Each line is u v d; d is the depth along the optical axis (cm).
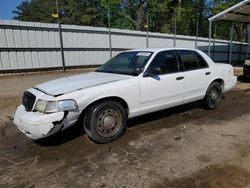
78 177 305
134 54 500
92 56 1756
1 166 341
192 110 592
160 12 3956
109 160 347
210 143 396
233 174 302
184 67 512
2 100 734
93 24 4312
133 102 427
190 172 308
